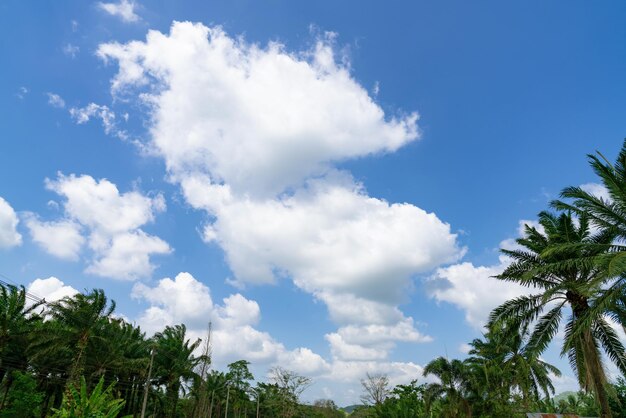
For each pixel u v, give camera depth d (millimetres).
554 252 19891
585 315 18422
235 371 89312
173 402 56594
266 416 100750
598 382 20625
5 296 36562
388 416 55500
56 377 42906
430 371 43188
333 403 113188
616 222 18875
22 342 38594
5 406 37938
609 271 14539
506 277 23375
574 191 19266
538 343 22156
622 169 17781
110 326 44562
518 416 39031
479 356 44156
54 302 38344
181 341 58406
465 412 40625
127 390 51969
